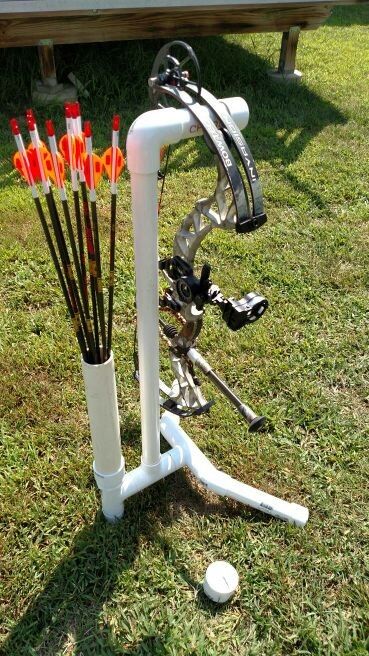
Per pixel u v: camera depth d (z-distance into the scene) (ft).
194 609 5.26
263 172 12.08
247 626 5.20
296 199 11.29
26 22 12.14
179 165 11.97
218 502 6.12
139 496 6.03
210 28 14.28
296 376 7.59
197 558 5.64
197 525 5.87
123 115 13.43
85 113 13.33
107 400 4.58
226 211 4.12
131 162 3.65
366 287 9.21
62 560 5.51
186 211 10.53
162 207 10.62
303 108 15.10
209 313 8.38
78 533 5.72
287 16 14.99
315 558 5.68
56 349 7.65
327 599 5.41
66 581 5.37
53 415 6.92
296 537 5.80
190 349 5.16
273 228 10.41
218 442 6.64
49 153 3.46
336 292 9.05
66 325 8.05
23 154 3.32
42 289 8.62
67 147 3.42
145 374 4.76
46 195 3.49
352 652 4.99
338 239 10.24
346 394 7.47
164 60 4.18
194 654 4.95
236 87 15.60
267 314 8.48
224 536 5.79
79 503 5.96
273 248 9.89
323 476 6.41
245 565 5.59
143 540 5.71
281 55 16.24
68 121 3.31
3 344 7.72
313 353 7.89
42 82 13.73
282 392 7.38
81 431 6.70
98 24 12.77
